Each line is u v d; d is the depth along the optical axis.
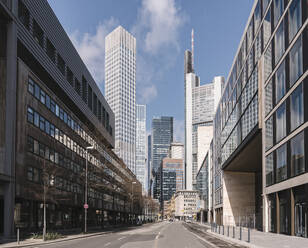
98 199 67.81
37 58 37.06
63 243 24.56
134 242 24.34
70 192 48.75
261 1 39.03
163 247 20.12
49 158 40.72
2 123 30.67
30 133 35.25
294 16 28.66
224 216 65.69
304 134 25.78
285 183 30.03
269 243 21.67
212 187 91.62
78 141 53.41
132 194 86.75
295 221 28.59
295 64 28.17
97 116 67.38
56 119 43.72
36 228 37.62
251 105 42.28
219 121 72.12
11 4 31.97
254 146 46.38
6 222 29.86
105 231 44.84
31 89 35.81
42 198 37.50
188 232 41.75
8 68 31.53
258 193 64.81
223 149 65.12
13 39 32.00
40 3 38.56
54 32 42.91
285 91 30.47
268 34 36.12
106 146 80.81
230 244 22.80
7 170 30.25
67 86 47.31
